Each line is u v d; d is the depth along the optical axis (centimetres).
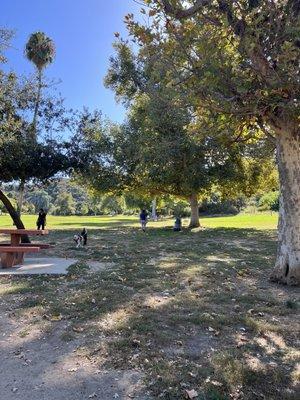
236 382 418
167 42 740
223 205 6262
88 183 2934
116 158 2770
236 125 895
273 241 1864
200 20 729
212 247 1611
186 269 1042
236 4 696
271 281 902
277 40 661
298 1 658
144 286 829
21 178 1656
